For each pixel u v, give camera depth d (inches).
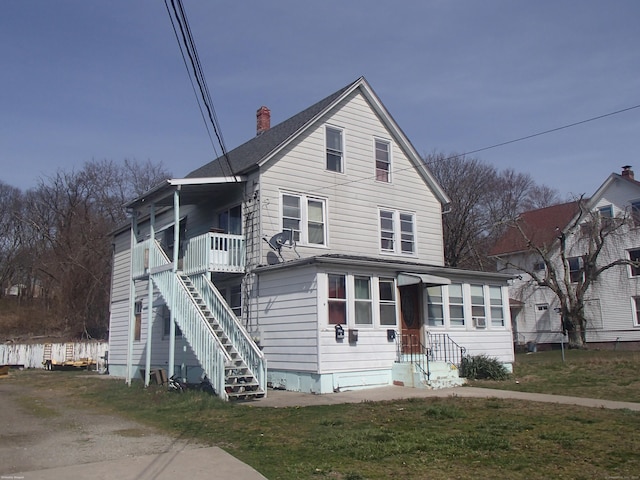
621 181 1400.1
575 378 673.6
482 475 255.6
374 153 848.9
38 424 434.9
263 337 668.1
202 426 398.9
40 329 1929.1
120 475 263.1
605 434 336.8
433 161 1811.0
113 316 1071.0
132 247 788.6
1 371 1059.3
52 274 2082.9
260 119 1015.6
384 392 578.9
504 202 1939.0
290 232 722.2
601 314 1382.9
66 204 2177.7
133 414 475.8
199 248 701.9
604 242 1326.3
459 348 736.3
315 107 850.8
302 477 257.0
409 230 876.0
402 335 684.1
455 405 463.8
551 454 291.1
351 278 634.2
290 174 743.1
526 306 1551.4
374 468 269.9
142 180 2288.4
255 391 553.9
